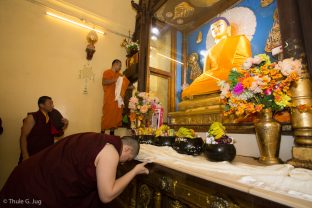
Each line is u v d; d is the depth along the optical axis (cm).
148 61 284
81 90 335
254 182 79
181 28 259
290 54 117
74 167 104
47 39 315
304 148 104
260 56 121
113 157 104
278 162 114
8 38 286
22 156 225
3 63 279
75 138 115
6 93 278
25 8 303
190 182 105
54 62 317
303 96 109
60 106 315
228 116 165
